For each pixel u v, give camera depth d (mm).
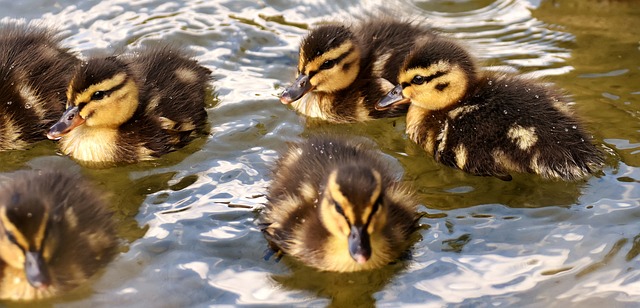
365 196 7926
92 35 12328
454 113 10109
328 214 8164
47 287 7859
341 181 8031
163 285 8211
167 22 12727
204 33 12516
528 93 9930
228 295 8117
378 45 11234
